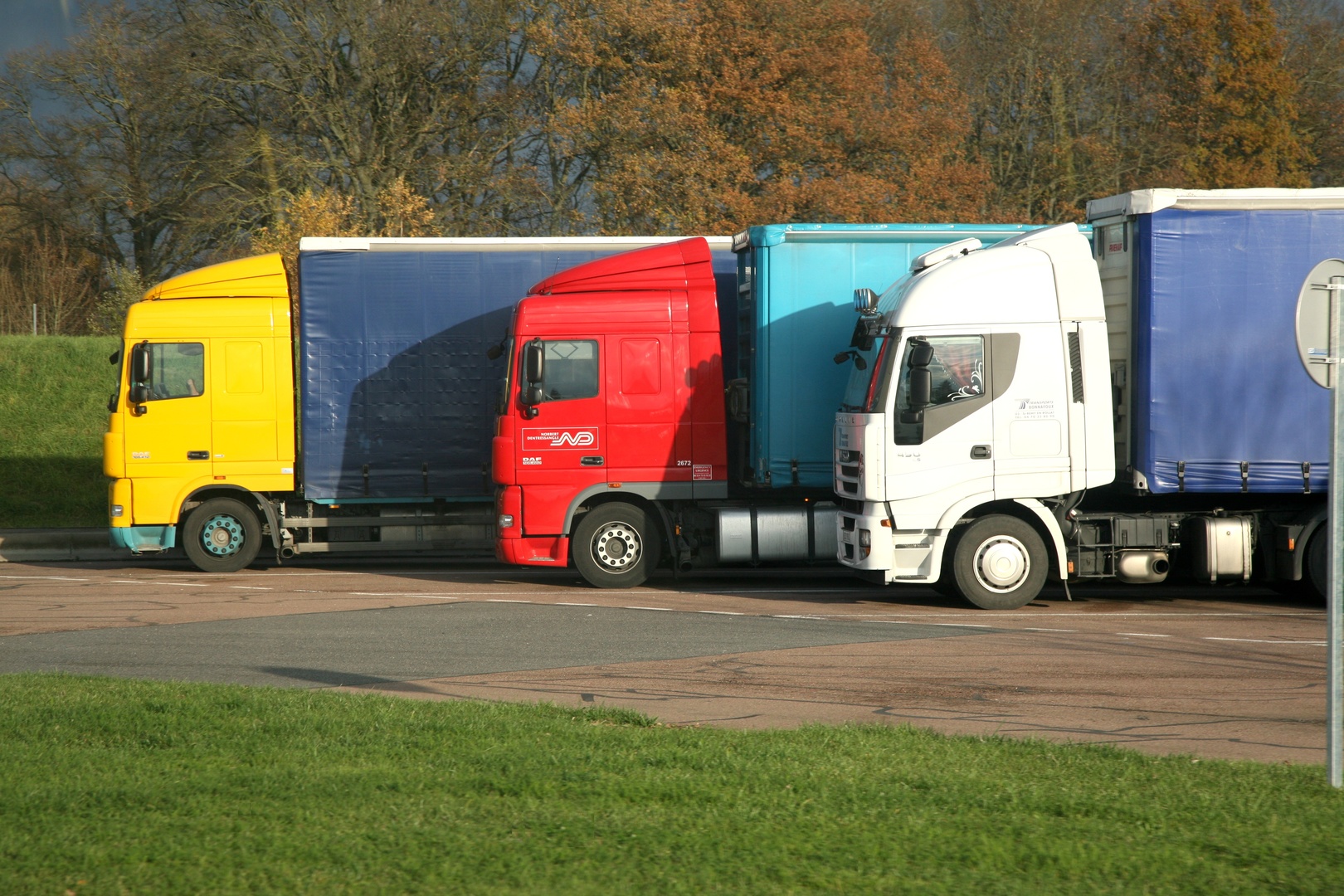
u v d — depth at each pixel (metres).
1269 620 19.45
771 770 9.92
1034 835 8.27
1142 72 65.75
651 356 23.14
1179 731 12.13
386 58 54.31
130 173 58.72
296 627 18.86
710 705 13.38
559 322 23.03
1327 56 66.69
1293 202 19.94
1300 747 11.48
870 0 59.66
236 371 25.89
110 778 9.66
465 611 20.58
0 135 60.56
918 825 8.49
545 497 23.11
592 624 19.06
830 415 22.77
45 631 18.61
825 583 24.64
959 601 21.53
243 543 26.27
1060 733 12.06
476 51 55.81
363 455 25.75
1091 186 63.94
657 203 49.09
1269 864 7.75
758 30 52.22
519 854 7.90
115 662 16.03
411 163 56.50
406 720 11.71
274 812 8.75
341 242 25.52
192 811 8.79
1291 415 20.12
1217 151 63.75
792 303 22.69
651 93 50.69
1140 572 20.66
